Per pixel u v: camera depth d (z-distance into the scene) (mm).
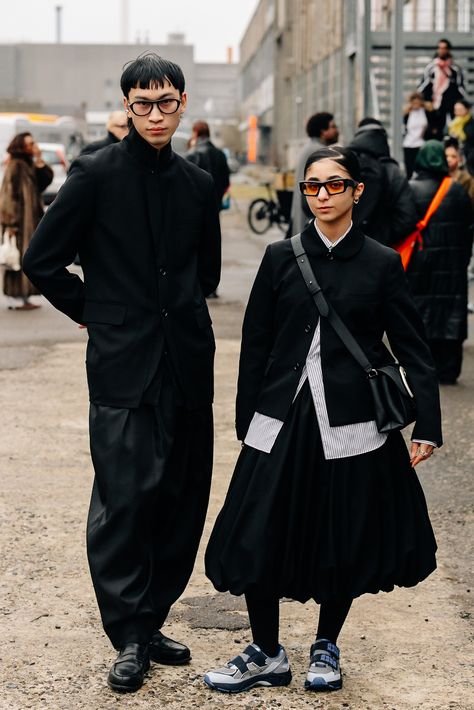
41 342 13039
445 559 6113
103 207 4520
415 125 20219
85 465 7891
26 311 15602
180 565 4797
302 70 65312
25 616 5309
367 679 4656
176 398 4586
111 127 10883
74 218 4508
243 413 4480
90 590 5645
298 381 4352
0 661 4801
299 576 4352
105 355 4520
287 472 4320
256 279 4492
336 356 4344
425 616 5375
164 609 4742
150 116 4426
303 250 4406
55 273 4523
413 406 4375
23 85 117875
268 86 90688
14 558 6051
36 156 15281
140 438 4508
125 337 4523
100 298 4562
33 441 8539
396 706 4402
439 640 5094
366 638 5109
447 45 20609
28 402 9898
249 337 4488
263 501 4316
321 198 4312
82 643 5008
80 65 118188
